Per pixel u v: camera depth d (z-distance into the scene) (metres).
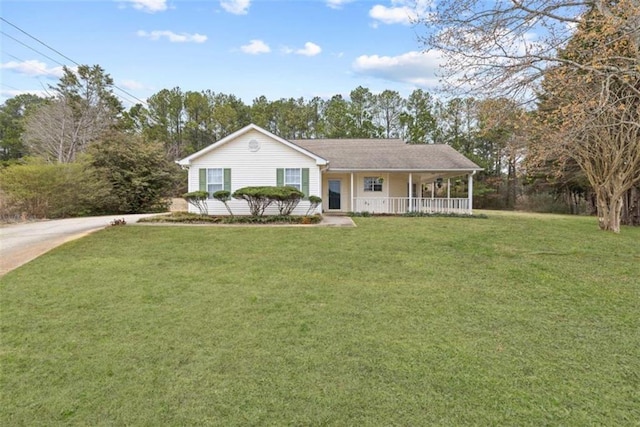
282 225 12.84
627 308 4.82
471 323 4.27
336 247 8.80
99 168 20.64
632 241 10.88
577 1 7.67
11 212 15.16
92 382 2.94
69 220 15.12
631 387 2.90
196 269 6.68
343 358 3.37
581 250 8.95
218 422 2.46
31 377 3.01
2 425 2.42
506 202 37.12
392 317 4.45
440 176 21.88
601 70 7.45
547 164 20.64
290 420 2.48
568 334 3.97
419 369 3.17
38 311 4.53
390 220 14.69
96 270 6.50
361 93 44.25
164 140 42.78
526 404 2.66
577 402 2.70
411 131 41.75
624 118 9.23
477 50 7.79
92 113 31.75
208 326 4.12
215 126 46.34
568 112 8.23
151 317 4.37
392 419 2.49
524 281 6.09
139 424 2.44
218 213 15.67
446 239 10.03
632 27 6.79
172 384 2.92
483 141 38.06
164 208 24.17
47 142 30.22
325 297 5.20
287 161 15.77
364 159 19.06
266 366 3.22
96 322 4.20
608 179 13.38
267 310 4.65
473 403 2.67
